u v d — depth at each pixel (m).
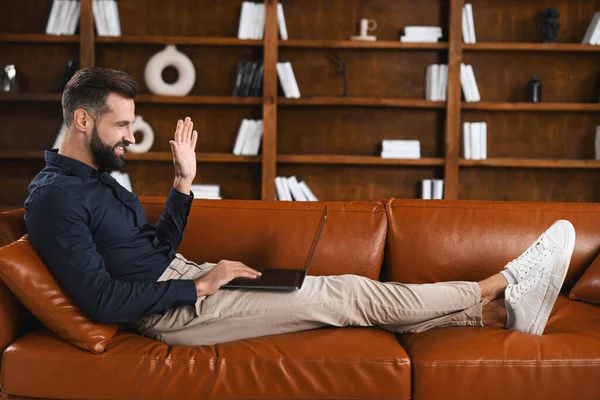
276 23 4.41
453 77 4.43
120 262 1.96
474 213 2.41
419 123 4.73
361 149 4.75
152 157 4.52
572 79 4.68
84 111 1.90
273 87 4.45
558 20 4.65
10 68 4.50
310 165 4.75
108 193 1.97
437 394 1.77
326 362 1.77
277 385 1.77
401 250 2.38
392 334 2.03
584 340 1.87
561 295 2.33
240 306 1.95
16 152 4.49
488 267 2.35
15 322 1.84
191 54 4.66
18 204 4.66
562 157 4.72
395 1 4.64
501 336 1.91
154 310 1.85
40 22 4.65
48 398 1.77
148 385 1.75
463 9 4.46
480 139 4.51
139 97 4.45
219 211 2.40
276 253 2.34
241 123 4.57
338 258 2.35
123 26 4.66
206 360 1.78
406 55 4.67
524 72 4.67
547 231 2.08
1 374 1.77
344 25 4.66
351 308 1.99
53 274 1.79
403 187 4.77
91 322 1.79
